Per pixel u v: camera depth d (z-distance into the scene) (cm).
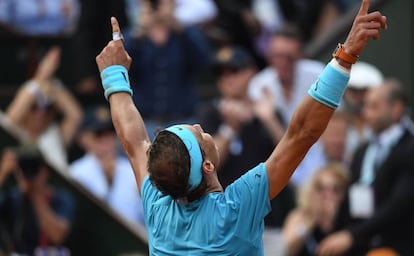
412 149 2272
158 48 2659
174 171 1061
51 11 2898
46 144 2656
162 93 2667
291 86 2503
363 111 2533
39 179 2305
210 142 1090
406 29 2795
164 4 2669
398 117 2323
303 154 1085
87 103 2800
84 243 2361
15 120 2630
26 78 2889
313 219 2316
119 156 2516
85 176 2456
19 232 2297
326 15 2967
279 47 2509
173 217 1093
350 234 2275
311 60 2780
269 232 2344
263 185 1076
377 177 2297
